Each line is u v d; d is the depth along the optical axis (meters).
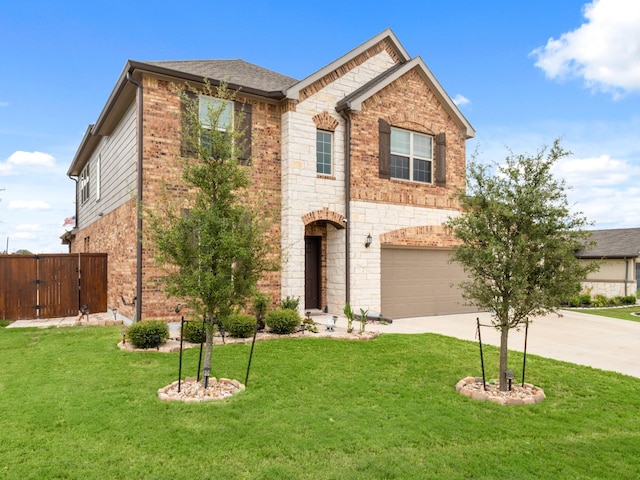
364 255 13.35
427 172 15.03
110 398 5.65
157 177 10.61
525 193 6.00
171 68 11.43
